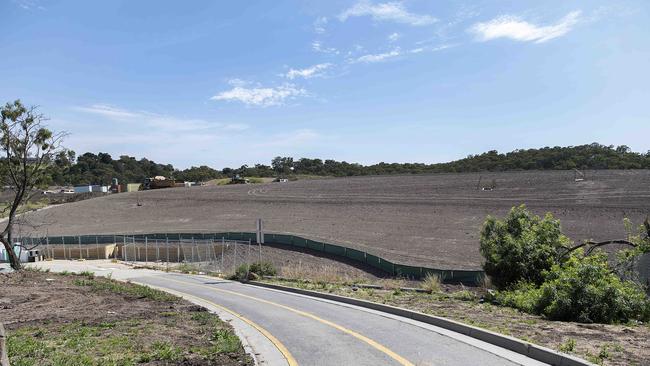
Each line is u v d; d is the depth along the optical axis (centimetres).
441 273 2502
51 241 5359
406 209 5997
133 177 17750
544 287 1366
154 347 939
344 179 10731
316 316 1418
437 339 1033
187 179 17538
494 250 1916
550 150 13762
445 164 16275
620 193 5762
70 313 1427
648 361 746
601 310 1238
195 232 5231
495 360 832
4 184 3147
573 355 788
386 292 1953
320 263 3547
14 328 1165
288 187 9675
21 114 2959
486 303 1567
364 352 930
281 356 923
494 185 7531
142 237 5291
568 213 4825
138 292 1952
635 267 1617
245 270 2780
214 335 1061
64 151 3153
